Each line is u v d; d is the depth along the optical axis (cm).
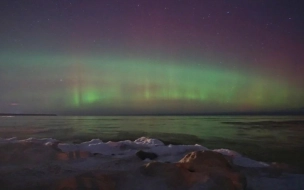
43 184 495
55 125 4072
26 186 488
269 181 675
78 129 3061
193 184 504
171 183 512
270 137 2180
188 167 616
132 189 496
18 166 640
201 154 660
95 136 2125
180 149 1016
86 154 802
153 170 559
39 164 665
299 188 624
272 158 1179
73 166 664
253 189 610
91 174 529
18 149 777
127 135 2277
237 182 552
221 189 487
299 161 1105
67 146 972
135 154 876
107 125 4319
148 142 1202
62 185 480
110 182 512
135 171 563
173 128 3472
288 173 760
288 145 1647
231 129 3259
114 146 1043
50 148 820
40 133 2322
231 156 935
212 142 1812
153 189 494
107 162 714
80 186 476
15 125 3900
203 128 3469
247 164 859
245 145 1652
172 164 586
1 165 652
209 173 544
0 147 777
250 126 4003
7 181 511
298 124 4709
